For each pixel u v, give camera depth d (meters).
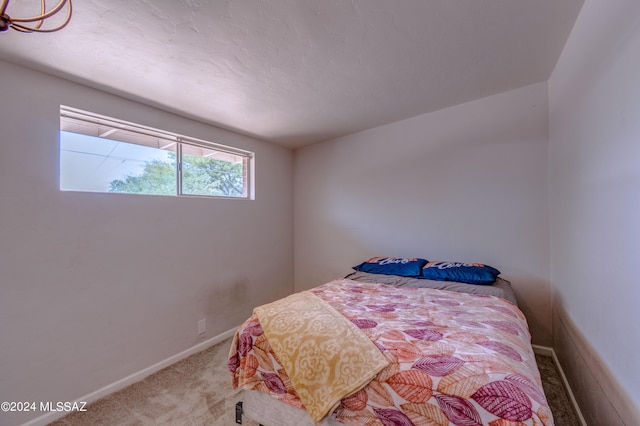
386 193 2.99
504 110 2.37
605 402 1.22
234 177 3.02
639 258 0.95
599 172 1.27
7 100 1.53
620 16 1.06
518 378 0.91
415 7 1.34
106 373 1.88
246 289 2.99
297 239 3.67
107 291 1.91
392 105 2.50
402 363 1.04
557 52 1.80
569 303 1.76
